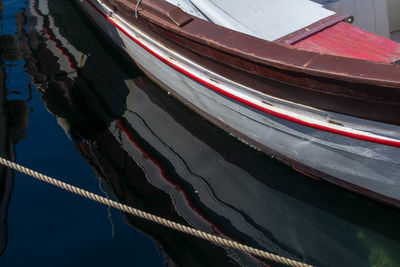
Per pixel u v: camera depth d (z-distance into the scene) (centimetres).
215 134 448
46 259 331
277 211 365
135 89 519
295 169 400
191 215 363
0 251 338
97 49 598
